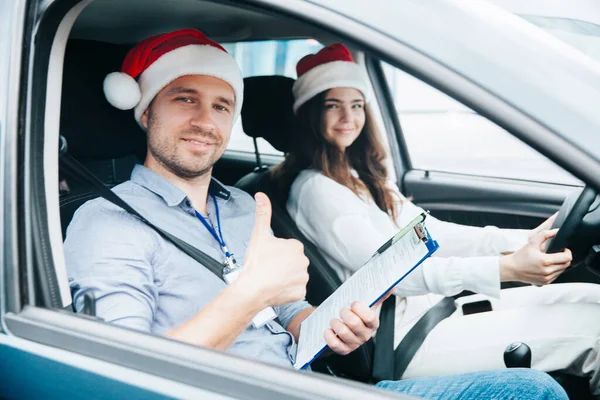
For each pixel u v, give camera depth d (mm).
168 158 1547
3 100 1000
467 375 1361
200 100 1547
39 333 981
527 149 799
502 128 770
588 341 1642
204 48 1550
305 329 1453
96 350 932
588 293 1820
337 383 806
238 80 1598
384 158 2230
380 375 1707
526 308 1792
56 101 1057
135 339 929
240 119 2230
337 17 830
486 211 2422
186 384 855
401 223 2219
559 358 1663
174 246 1435
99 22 1675
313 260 1904
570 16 1424
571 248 1493
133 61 1547
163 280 1404
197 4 1739
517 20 829
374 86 2531
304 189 2021
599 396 1620
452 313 1879
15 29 991
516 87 766
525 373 1299
